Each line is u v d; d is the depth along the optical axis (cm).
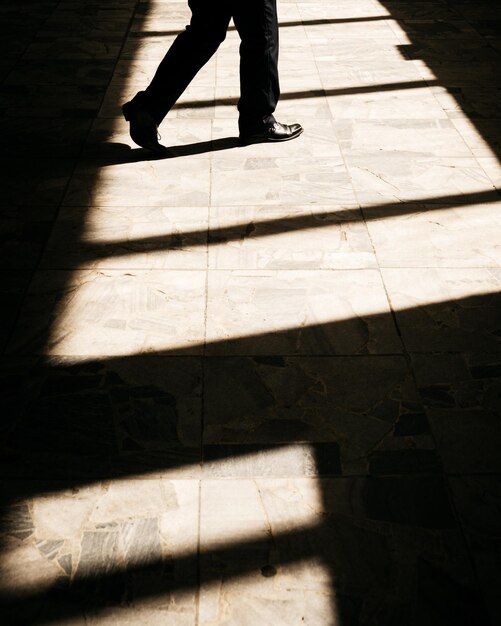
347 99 436
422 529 194
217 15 345
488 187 348
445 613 175
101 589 179
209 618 173
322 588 180
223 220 321
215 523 195
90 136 392
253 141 386
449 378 242
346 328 261
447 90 448
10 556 186
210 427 223
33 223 318
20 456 212
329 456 214
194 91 445
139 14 570
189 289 279
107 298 274
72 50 500
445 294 279
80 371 241
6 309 268
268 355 249
